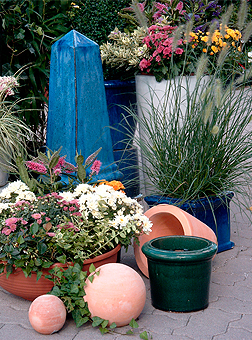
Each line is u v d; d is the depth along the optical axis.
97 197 2.83
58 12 5.07
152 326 2.55
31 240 2.62
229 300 2.86
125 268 2.60
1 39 4.93
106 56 4.74
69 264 2.70
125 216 2.91
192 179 3.47
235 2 5.78
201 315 2.67
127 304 2.46
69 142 4.02
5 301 2.91
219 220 3.64
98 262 2.81
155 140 3.60
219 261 3.51
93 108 4.06
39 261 2.60
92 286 2.51
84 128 4.02
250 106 3.61
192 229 3.07
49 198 2.89
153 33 4.35
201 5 4.87
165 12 4.55
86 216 2.76
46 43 5.10
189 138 3.45
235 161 3.57
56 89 4.06
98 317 2.48
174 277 2.65
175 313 2.70
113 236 2.77
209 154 3.46
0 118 4.16
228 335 2.43
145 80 4.46
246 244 3.85
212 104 3.21
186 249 2.93
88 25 4.95
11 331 2.52
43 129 5.37
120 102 4.99
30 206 2.79
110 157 4.22
